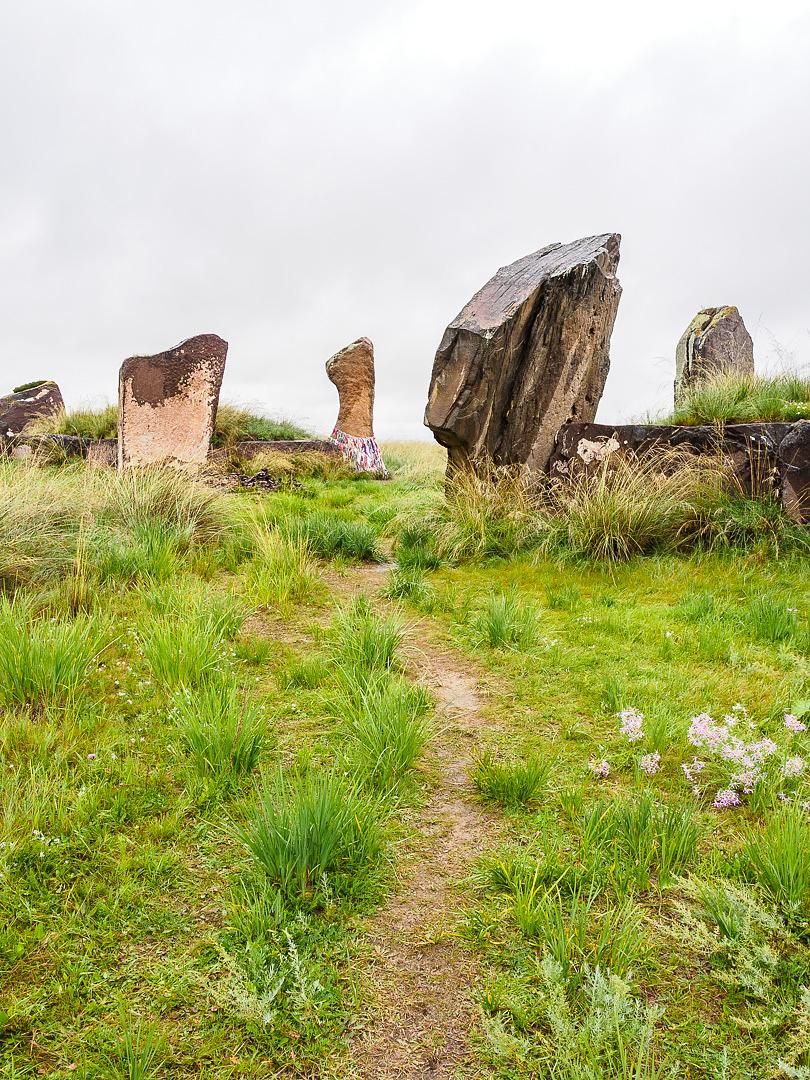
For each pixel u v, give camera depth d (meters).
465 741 3.37
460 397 7.57
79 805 2.63
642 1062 1.74
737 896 2.20
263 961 2.02
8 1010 1.87
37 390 16.98
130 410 10.11
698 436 6.76
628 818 2.56
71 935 2.12
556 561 6.25
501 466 7.72
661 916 2.23
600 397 8.27
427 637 4.74
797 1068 1.71
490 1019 1.90
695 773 3.00
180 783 2.88
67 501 6.36
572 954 2.05
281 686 3.84
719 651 4.16
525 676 4.05
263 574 5.54
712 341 12.94
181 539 6.29
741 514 6.14
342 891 2.32
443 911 2.29
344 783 2.79
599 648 4.38
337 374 15.50
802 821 2.57
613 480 6.78
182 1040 1.82
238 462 12.70
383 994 1.97
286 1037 1.84
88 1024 1.86
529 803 2.85
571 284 7.45
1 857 2.33
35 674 3.44
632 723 3.11
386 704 3.29
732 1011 1.91
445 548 6.66
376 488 12.12
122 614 4.70
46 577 5.02
